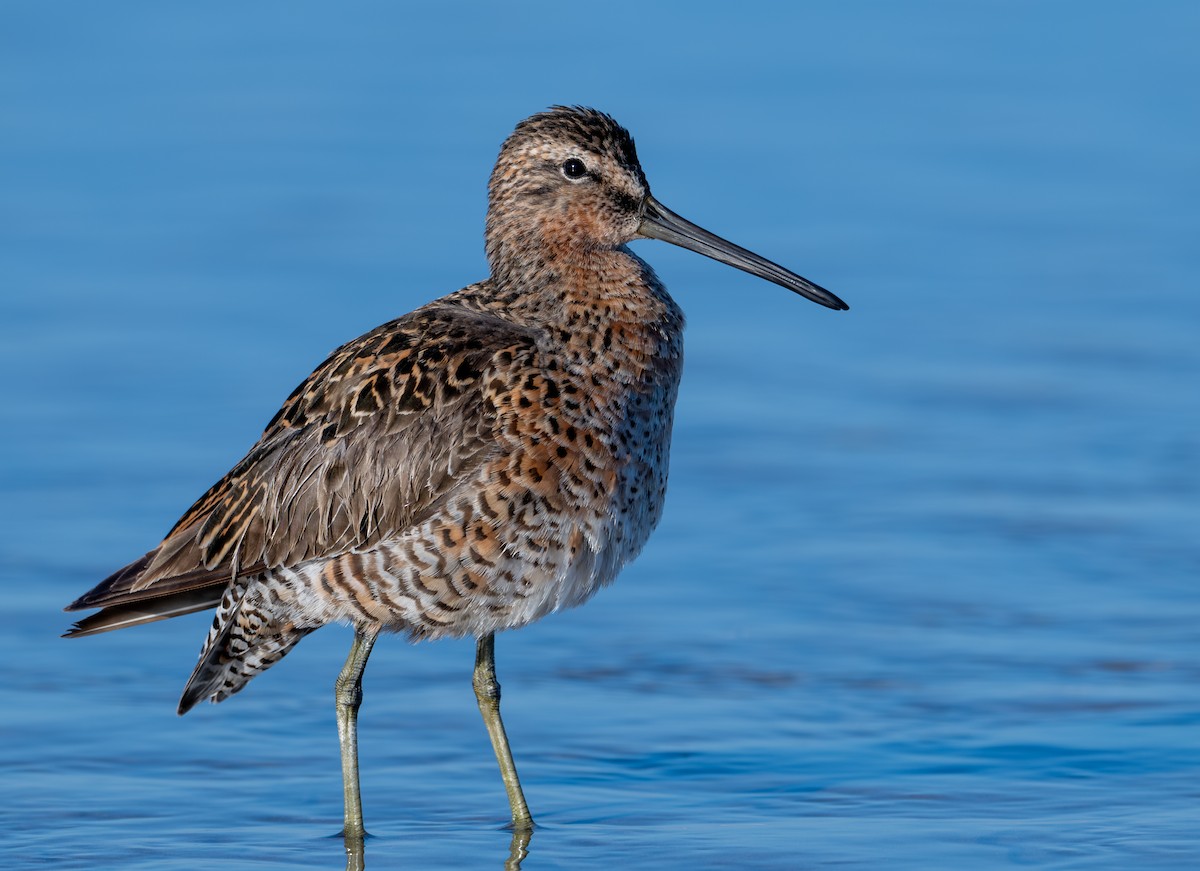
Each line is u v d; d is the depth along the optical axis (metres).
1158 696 14.77
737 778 13.76
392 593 13.09
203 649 13.55
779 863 12.23
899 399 21.50
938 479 19.33
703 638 16.08
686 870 12.20
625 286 13.52
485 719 13.47
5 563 17.28
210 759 14.14
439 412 12.98
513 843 12.80
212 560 13.33
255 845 12.77
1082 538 17.83
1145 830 12.59
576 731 14.58
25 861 12.41
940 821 12.88
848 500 18.84
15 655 15.74
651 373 13.39
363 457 13.09
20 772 13.77
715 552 17.75
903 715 14.63
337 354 13.70
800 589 16.94
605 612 16.62
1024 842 12.44
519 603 13.06
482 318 13.47
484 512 12.88
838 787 13.54
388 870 12.38
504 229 13.89
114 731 14.52
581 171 13.73
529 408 12.91
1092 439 20.25
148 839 12.80
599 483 13.06
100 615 13.33
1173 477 19.22
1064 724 14.37
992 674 15.24
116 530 17.98
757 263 14.45
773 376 22.20
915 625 16.16
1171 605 16.41
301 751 14.34
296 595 13.28
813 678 15.31
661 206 14.27
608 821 13.14
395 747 14.44
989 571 17.17
